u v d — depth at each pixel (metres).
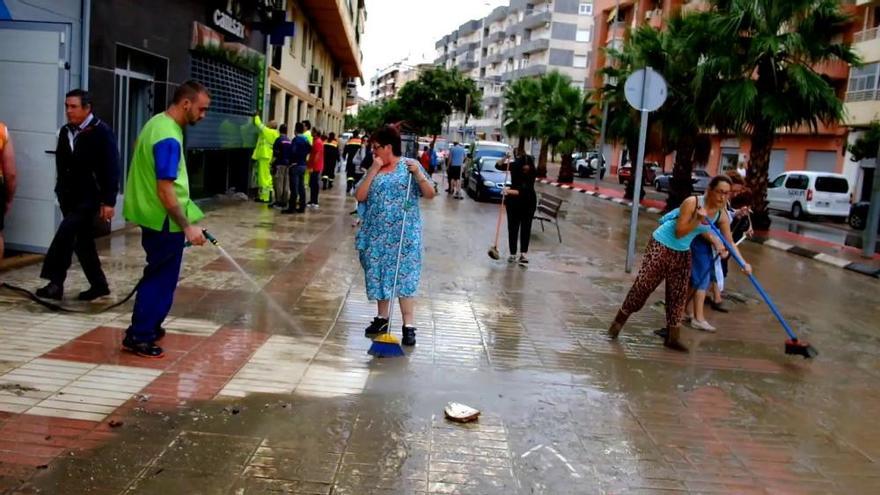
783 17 17.80
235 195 17.22
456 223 16.11
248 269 8.79
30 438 3.89
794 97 18.53
